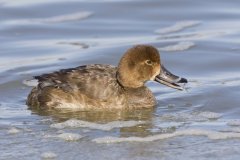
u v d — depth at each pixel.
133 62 15.45
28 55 19.53
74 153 12.59
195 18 22.48
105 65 16.11
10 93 16.72
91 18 22.64
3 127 14.19
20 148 12.89
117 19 22.55
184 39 20.38
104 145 12.96
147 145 12.92
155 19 22.48
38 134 13.67
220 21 22.16
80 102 15.44
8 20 22.45
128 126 14.13
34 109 15.55
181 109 15.39
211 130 13.70
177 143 13.00
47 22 22.33
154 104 15.67
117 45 20.05
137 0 23.83
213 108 15.33
